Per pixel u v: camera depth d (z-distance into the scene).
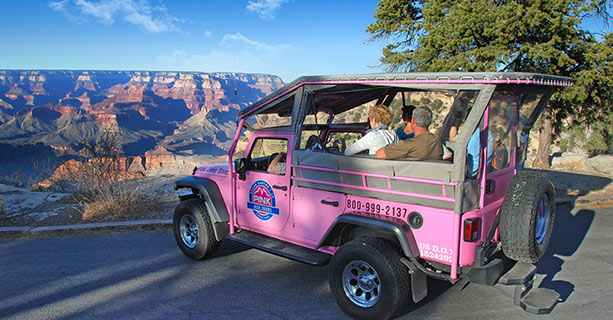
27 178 10.41
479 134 3.06
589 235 6.14
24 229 6.42
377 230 3.47
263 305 3.89
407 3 15.11
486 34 11.41
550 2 10.78
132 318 3.65
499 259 3.27
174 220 5.25
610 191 8.80
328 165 3.71
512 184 3.27
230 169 4.72
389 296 3.21
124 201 7.45
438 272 3.26
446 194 3.01
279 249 4.13
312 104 3.99
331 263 3.59
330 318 3.62
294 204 4.07
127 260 5.20
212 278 4.56
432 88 3.08
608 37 11.45
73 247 5.77
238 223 4.77
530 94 3.58
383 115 3.75
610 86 11.46
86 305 3.92
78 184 8.47
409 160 3.22
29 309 3.85
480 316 3.65
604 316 3.62
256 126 4.60
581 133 15.24
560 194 8.67
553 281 4.43
